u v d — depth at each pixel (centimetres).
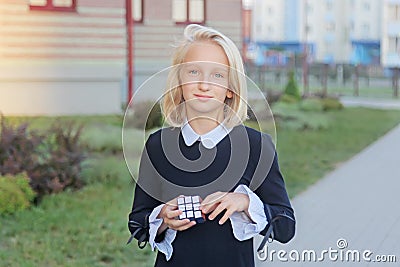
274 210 307
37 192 935
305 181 1170
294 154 1458
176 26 2447
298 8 6256
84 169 1043
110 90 2012
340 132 1823
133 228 317
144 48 2388
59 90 1952
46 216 855
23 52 1909
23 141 973
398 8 5622
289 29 6306
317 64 4200
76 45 1967
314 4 6216
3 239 768
